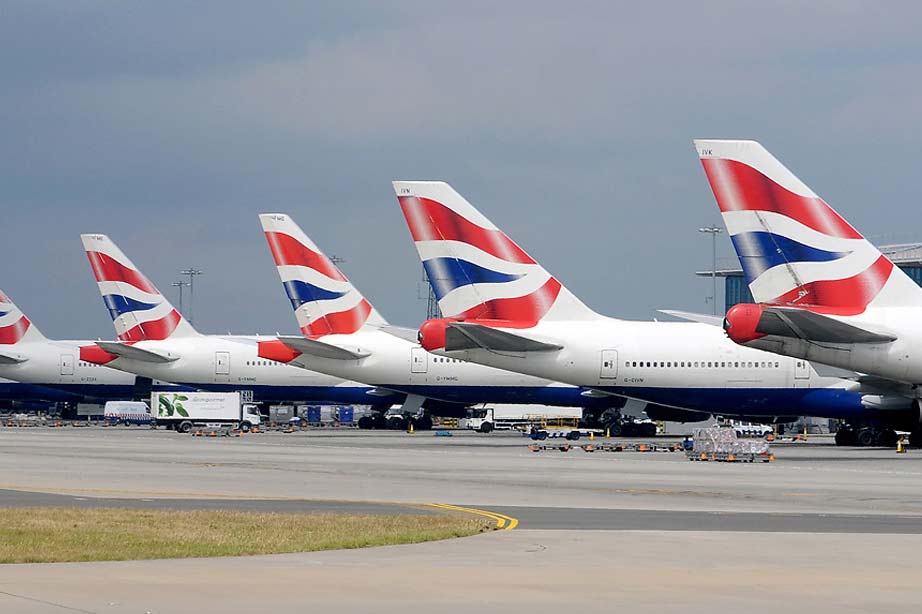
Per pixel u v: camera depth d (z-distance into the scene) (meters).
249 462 134.75
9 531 62.69
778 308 137.00
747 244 141.00
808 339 140.12
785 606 41.12
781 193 140.00
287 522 67.81
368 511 76.94
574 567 50.16
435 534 61.72
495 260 175.75
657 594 43.44
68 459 139.88
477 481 105.56
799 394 177.75
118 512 73.62
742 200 140.62
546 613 39.69
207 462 134.50
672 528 66.50
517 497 89.00
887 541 60.22
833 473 116.69
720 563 51.53
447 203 174.62
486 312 175.88
